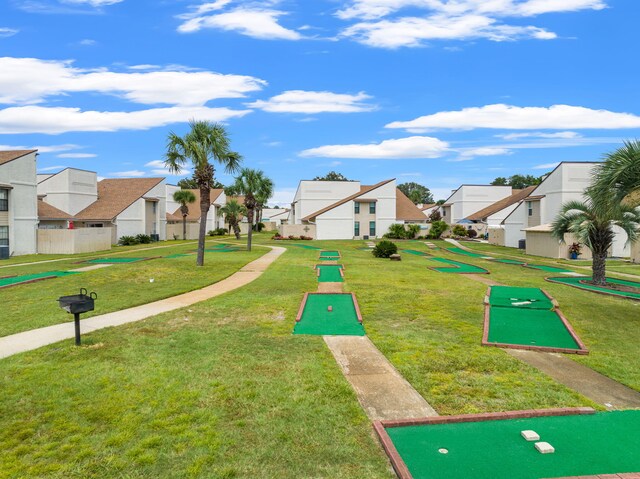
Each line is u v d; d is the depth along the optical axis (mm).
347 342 9438
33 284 16766
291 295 14758
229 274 20094
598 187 12945
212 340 9492
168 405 6277
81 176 44719
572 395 6734
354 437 5465
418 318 11680
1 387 6875
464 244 45875
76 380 7152
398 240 49406
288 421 5852
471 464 4793
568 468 4707
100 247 35406
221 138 22438
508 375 7594
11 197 30875
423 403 6426
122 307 12773
